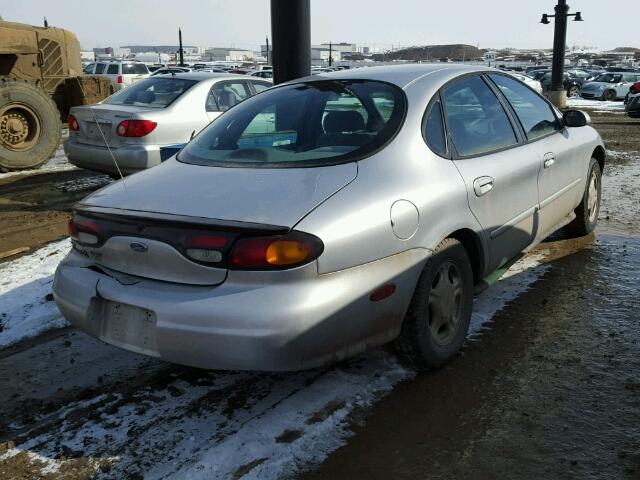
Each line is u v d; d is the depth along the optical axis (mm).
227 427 2963
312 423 2969
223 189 2977
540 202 4383
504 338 3820
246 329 2584
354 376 3389
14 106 9398
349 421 2994
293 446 2803
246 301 2611
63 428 3006
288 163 3199
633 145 12695
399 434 2895
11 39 10180
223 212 2760
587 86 31266
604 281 4707
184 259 2727
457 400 3158
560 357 3576
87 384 3418
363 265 2822
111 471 2686
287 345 2605
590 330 3906
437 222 3199
